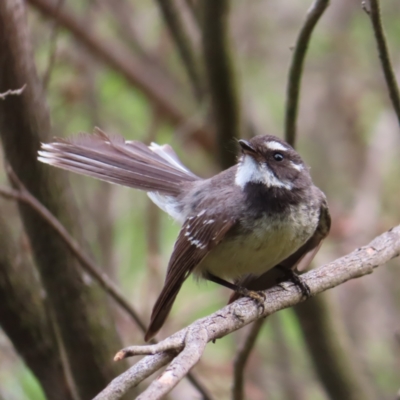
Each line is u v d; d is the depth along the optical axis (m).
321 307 10.98
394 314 16.95
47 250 8.75
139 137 16.80
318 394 15.10
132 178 9.21
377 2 7.78
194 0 12.88
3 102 8.28
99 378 9.02
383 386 15.44
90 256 9.19
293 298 7.40
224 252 8.22
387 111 18.66
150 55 16.91
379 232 15.35
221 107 10.13
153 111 16.02
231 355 14.65
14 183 8.59
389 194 17.95
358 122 18.98
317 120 19.12
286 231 8.06
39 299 8.83
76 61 15.20
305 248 8.92
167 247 16.17
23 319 8.66
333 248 15.02
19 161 8.65
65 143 8.98
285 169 8.25
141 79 15.80
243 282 8.91
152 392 5.02
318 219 8.52
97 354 8.96
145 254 15.64
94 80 15.58
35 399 11.01
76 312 8.88
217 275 8.65
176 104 15.98
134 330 13.01
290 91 9.09
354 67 18.34
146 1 17.92
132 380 5.52
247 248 8.09
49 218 8.25
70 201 9.02
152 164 9.44
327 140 18.98
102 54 15.39
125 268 16.31
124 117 16.83
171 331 13.69
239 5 18.72
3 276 8.52
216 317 6.68
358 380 11.25
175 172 9.37
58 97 15.10
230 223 8.02
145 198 15.66
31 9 14.68
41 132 8.57
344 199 18.27
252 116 13.27
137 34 16.70
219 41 9.77
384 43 8.00
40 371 8.88
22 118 8.37
